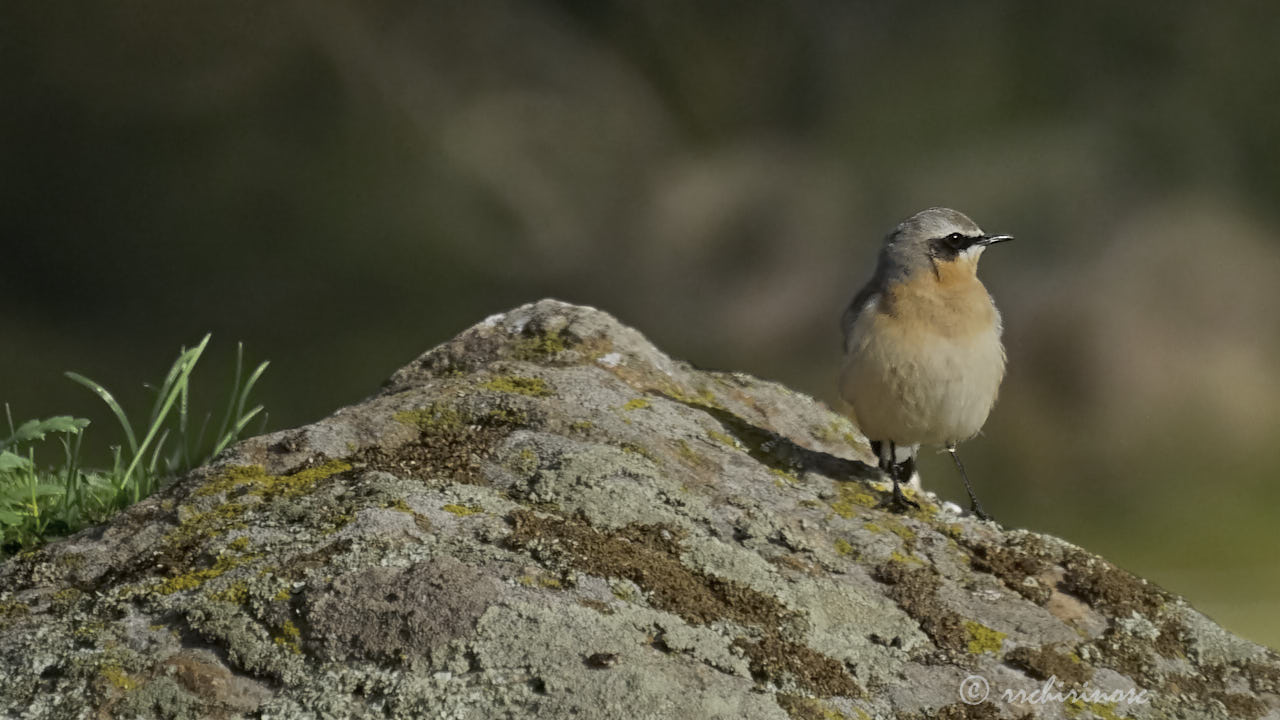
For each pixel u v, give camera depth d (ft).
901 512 17.49
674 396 19.77
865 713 13.41
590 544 14.61
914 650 14.49
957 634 14.84
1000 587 15.89
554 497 15.67
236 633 13.16
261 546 14.34
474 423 17.34
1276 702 14.65
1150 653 15.10
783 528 16.11
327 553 14.07
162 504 15.40
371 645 12.98
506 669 12.75
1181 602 15.94
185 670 12.88
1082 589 15.97
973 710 13.75
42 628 13.51
